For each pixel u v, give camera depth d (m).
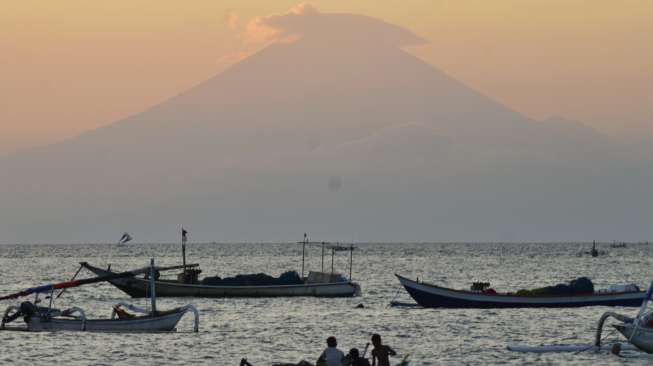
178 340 116.12
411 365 100.88
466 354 108.12
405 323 137.12
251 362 101.81
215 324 135.88
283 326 133.50
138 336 118.06
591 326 132.50
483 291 153.62
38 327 120.38
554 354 107.38
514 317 143.00
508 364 101.19
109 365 98.44
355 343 117.38
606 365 99.75
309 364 87.38
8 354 103.38
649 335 104.38
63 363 99.06
